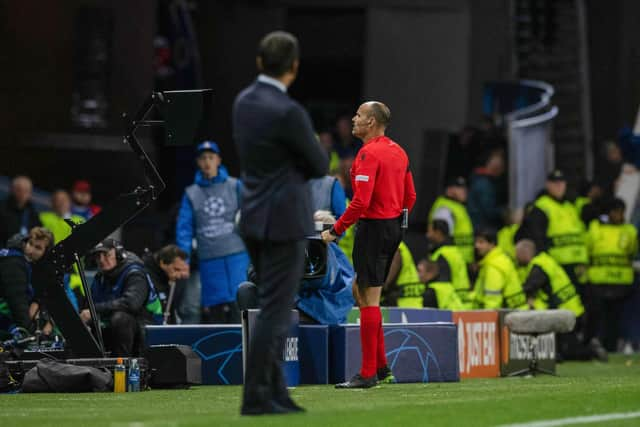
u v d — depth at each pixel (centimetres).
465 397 2777
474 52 8456
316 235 3319
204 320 4547
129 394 3139
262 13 8569
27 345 3644
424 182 7388
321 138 6406
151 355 3378
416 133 8400
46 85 7000
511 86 8081
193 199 4459
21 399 2973
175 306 4572
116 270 3700
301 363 3497
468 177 7269
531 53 8925
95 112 7056
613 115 9000
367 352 3206
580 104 8831
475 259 5262
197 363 3425
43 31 7006
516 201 6494
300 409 2278
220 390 3306
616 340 6153
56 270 3422
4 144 6925
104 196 7019
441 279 4666
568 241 5616
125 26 7112
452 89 8431
